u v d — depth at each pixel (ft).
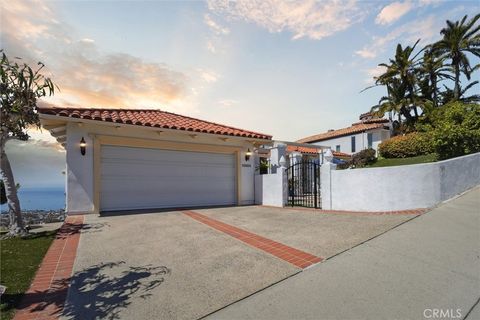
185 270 14.92
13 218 22.77
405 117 91.04
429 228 21.03
